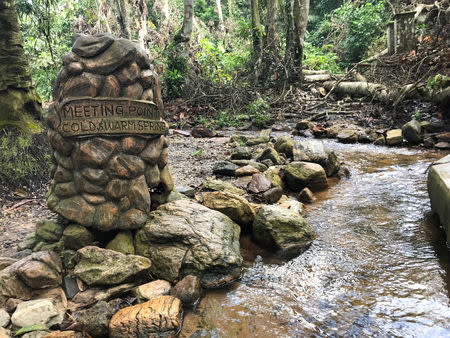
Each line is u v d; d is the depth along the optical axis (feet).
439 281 8.64
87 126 8.87
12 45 17.79
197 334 7.31
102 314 7.51
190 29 38.50
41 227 9.95
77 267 8.75
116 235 9.67
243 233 11.87
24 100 18.01
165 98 37.45
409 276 8.95
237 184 15.12
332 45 56.54
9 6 17.69
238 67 44.75
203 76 38.40
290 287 8.89
